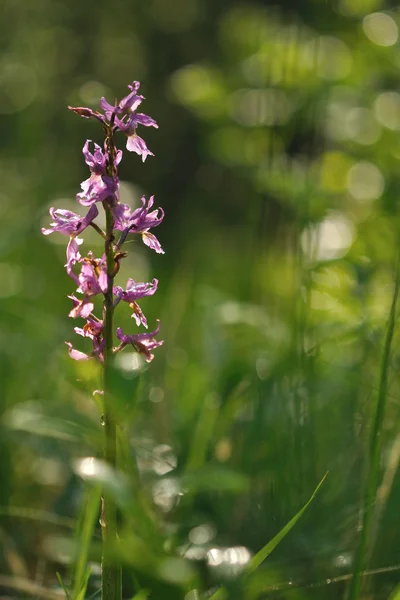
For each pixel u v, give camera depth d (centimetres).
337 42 718
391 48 707
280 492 493
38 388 744
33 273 1077
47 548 580
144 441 591
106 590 352
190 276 978
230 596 362
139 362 342
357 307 601
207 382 656
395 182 677
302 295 591
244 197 1706
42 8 1906
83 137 1694
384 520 473
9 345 781
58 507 588
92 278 342
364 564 434
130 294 350
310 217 611
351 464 548
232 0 2331
